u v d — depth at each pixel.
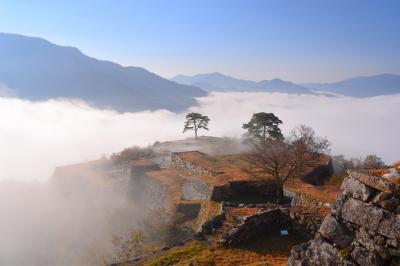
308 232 18.06
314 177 40.31
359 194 10.46
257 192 34.59
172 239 32.62
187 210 35.81
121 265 18.95
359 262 10.02
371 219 9.96
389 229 9.52
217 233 20.12
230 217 21.28
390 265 9.43
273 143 37.91
